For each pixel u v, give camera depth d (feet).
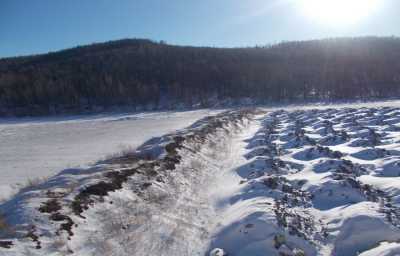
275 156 50.62
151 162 40.93
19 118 263.49
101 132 130.11
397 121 74.33
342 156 45.96
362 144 53.78
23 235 21.76
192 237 27.27
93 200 28.45
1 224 23.03
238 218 27.50
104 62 401.70
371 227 23.43
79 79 332.60
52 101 295.28
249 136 76.48
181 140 54.65
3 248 19.99
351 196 29.86
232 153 58.80
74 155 76.84
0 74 396.37
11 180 54.39
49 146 97.25
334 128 75.51
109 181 32.17
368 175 36.50
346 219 25.13
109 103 293.43
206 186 40.45
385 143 52.47
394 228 22.95
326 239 24.02
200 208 33.45
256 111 161.48
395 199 28.22
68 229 23.70
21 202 26.58
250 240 24.20
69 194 28.35
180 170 42.24
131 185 33.42
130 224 27.25
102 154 74.64
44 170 61.62
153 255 24.26
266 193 32.73
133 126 147.84
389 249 19.77
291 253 22.45
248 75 322.96
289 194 32.24
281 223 25.11
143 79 344.90
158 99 295.48
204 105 274.57
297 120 99.25
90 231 24.67
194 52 440.04
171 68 363.15
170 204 32.78
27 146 100.37
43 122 221.25
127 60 402.52
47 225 23.38
